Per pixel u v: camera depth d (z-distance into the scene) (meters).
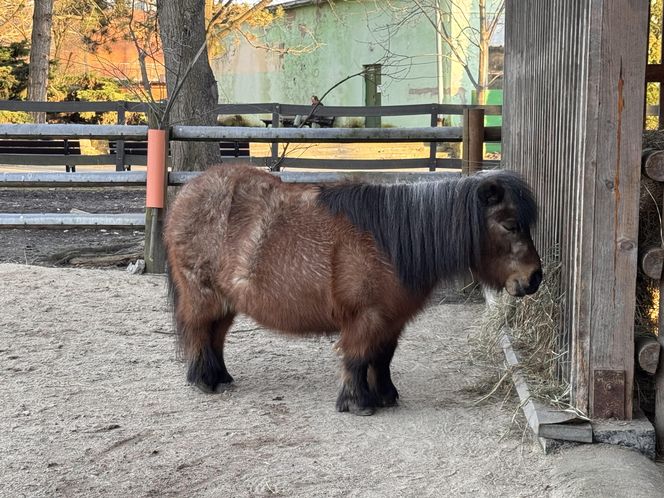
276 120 13.77
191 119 8.19
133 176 7.59
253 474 3.52
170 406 4.34
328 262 4.05
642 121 3.52
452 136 7.45
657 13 11.21
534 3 5.43
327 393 4.58
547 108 4.84
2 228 7.66
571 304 3.96
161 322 5.95
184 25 8.72
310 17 25.05
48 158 13.36
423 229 3.97
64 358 5.12
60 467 3.57
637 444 3.60
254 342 5.61
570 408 3.79
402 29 22.05
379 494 3.33
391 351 4.29
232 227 4.27
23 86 24.34
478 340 5.45
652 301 4.29
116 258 7.85
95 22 17.80
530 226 4.00
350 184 4.21
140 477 3.48
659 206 3.86
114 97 23.83
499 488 3.37
